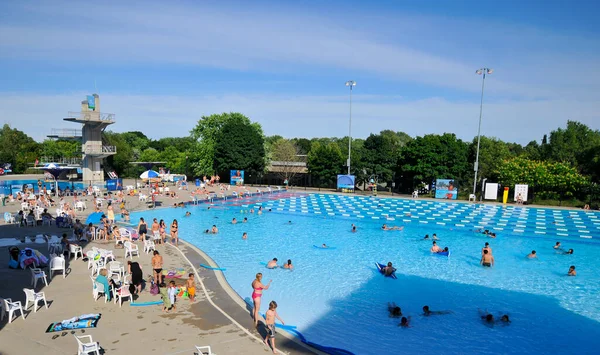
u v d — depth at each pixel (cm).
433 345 1160
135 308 1239
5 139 7675
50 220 2638
